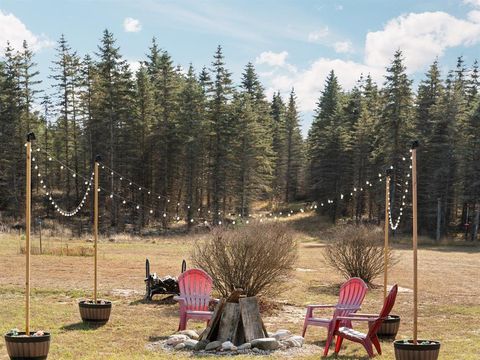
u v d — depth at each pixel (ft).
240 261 42.57
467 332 37.22
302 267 81.71
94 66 190.19
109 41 179.01
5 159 183.32
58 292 51.03
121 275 64.64
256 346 29.73
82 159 199.93
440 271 81.66
